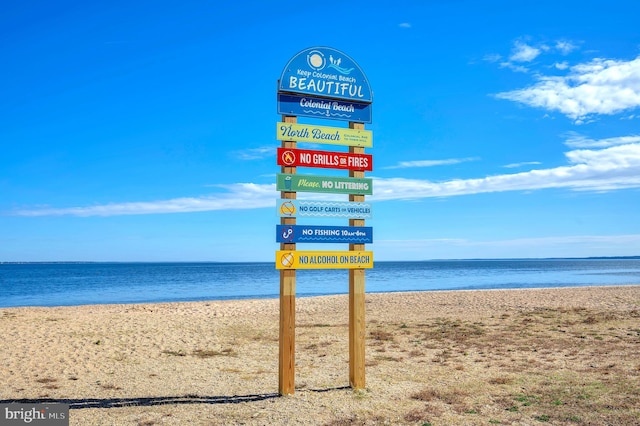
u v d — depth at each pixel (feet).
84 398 25.94
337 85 27.32
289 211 25.62
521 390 26.22
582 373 29.91
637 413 22.00
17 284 195.11
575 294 91.20
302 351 39.24
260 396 25.81
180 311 69.26
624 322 52.70
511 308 69.10
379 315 63.05
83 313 66.95
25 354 38.24
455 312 65.72
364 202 27.27
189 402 24.86
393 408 23.12
